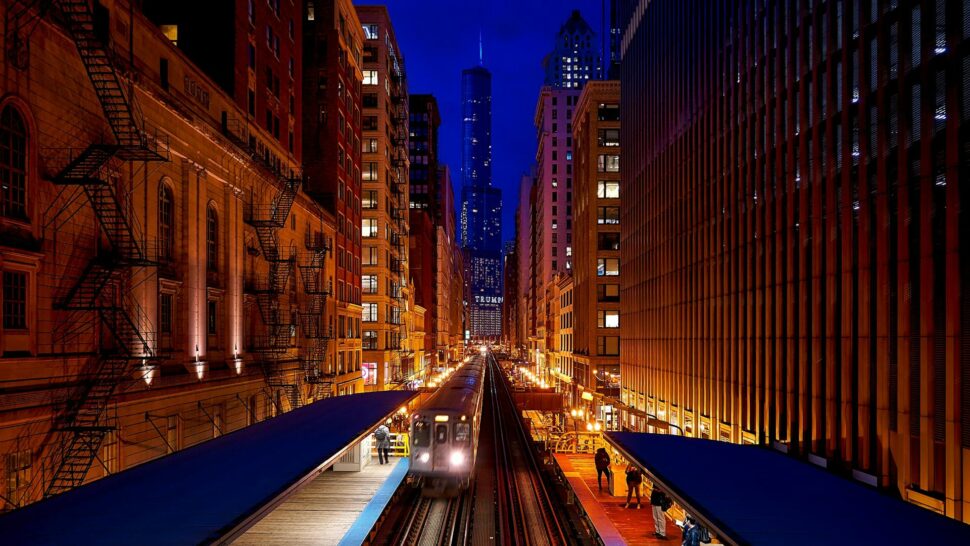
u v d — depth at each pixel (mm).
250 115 37719
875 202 21672
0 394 16609
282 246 40688
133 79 22547
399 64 89000
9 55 17219
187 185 27359
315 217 48406
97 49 20031
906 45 20109
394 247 82562
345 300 58281
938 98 18781
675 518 21906
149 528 10914
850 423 22672
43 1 18266
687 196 42344
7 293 17453
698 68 40719
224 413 30938
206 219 29078
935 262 18641
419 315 109375
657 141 50500
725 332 35125
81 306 19750
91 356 20562
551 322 118938
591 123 77250
